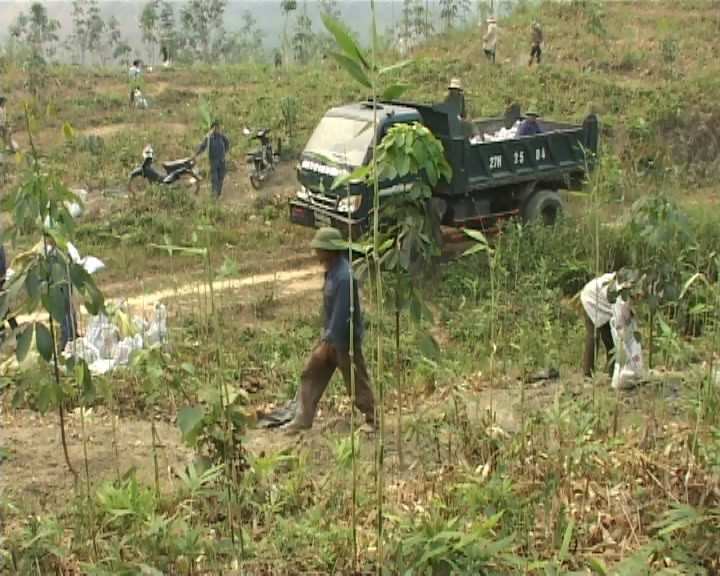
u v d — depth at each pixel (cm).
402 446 692
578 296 848
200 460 528
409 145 480
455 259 1355
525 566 451
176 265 1416
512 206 1491
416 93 2239
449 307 1205
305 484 586
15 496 609
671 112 2194
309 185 1367
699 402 595
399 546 439
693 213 1441
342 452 567
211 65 2980
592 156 1403
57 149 1962
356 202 1283
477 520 489
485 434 639
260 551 489
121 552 475
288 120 2138
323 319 739
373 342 1009
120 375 877
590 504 533
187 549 470
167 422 793
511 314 1088
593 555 471
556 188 1534
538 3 3041
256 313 1243
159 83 2633
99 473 668
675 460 570
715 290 726
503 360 905
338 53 416
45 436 755
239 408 536
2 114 1593
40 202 448
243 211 1691
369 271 540
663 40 2650
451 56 2622
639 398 735
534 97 2294
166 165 1738
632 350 770
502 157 1431
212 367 868
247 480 532
